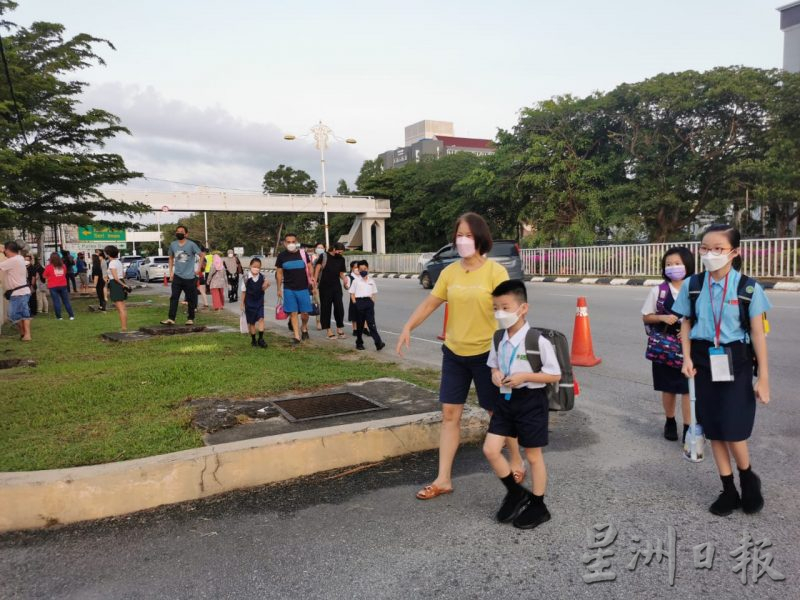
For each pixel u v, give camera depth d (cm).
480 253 373
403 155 9962
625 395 615
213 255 1584
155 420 480
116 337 1001
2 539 330
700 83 2156
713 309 334
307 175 6862
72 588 280
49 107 2092
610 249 2175
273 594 270
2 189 1780
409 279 3108
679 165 2292
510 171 2722
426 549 307
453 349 377
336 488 388
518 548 307
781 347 799
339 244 1055
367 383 605
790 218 2323
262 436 426
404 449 448
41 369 730
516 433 336
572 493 374
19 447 418
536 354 320
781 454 429
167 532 332
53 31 2208
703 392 339
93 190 2164
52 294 1391
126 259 4125
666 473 404
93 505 350
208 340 957
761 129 2123
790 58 4281
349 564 294
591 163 2456
